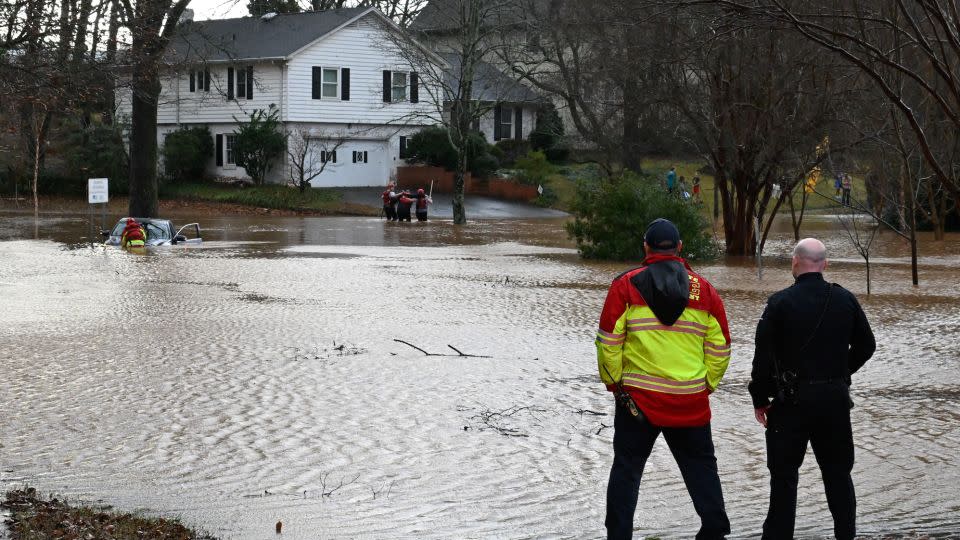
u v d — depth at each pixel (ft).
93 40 61.26
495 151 207.00
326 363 42.16
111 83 66.18
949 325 54.44
